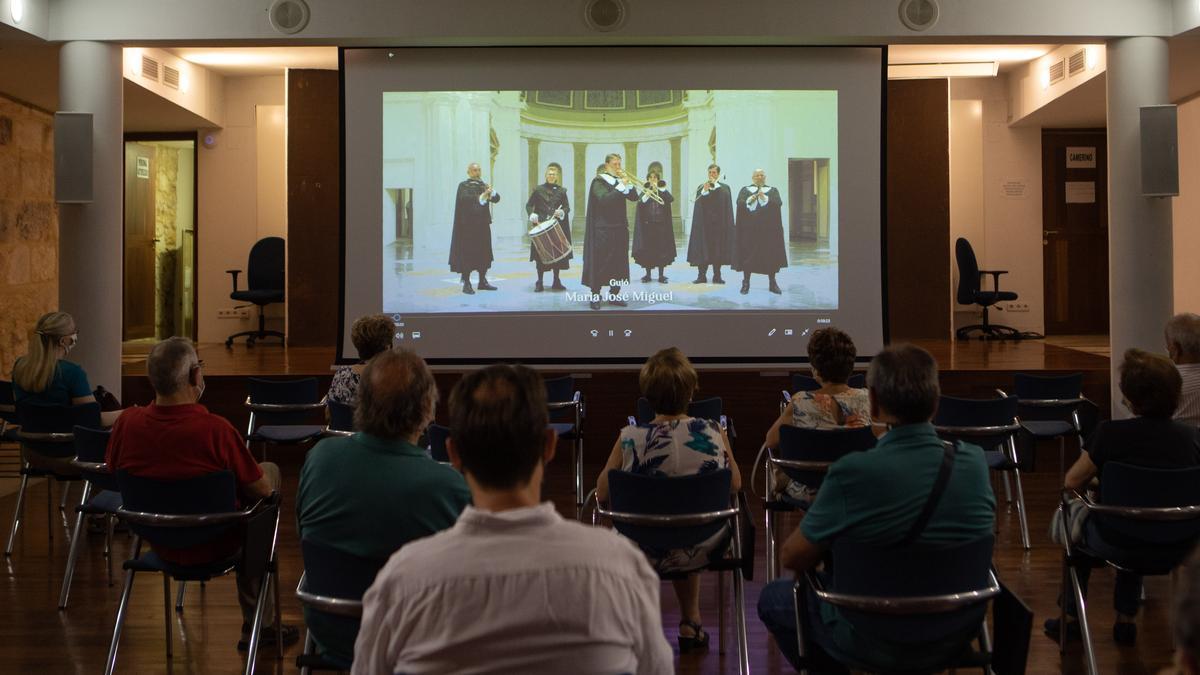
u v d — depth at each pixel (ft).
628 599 5.49
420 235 26.32
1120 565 11.54
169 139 37.55
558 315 26.50
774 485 15.56
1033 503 21.21
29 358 17.44
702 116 26.18
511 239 26.37
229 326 37.65
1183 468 11.37
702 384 26.94
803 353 26.50
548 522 5.50
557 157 26.30
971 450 8.74
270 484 12.94
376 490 8.43
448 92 26.16
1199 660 3.54
